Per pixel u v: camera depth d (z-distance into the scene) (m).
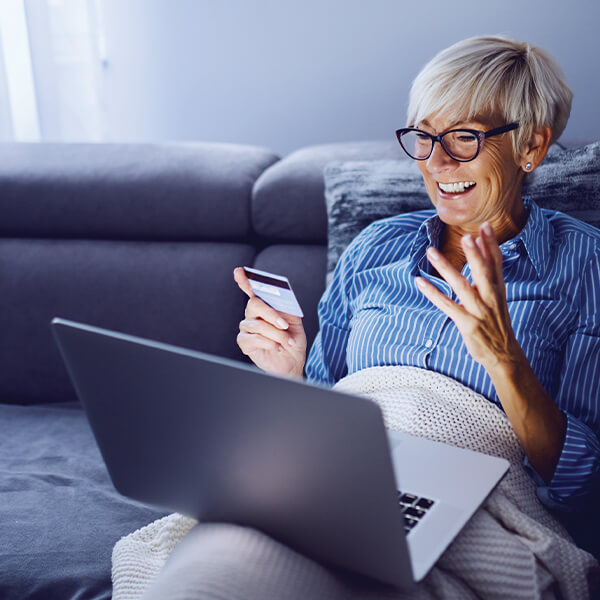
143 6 2.16
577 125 2.00
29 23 2.12
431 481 0.90
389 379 1.12
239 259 1.68
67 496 1.32
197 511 0.85
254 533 0.80
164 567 0.84
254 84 2.17
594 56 1.94
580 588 0.88
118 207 1.72
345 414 0.67
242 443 0.75
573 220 1.22
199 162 1.77
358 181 1.55
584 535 1.06
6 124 2.19
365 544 0.74
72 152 1.85
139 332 1.70
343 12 2.05
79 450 1.50
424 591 0.82
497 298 0.88
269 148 2.22
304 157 1.75
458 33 2.00
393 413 1.06
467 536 0.88
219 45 2.15
